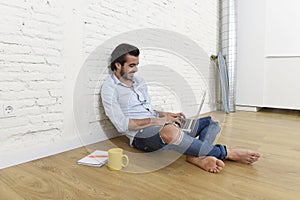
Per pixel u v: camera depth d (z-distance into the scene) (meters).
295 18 2.66
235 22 2.96
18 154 1.18
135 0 1.78
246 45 2.97
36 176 1.03
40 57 1.25
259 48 2.89
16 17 1.15
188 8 2.43
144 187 0.92
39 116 1.27
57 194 0.87
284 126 2.02
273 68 2.83
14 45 1.15
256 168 1.10
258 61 2.91
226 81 2.49
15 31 1.15
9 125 1.16
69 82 1.39
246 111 2.94
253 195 0.86
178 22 2.28
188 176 1.02
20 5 1.16
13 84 1.16
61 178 1.00
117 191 0.89
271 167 1.12
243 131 1.83
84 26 1.44
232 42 2.95
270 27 2.81
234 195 0.86
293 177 1.01
